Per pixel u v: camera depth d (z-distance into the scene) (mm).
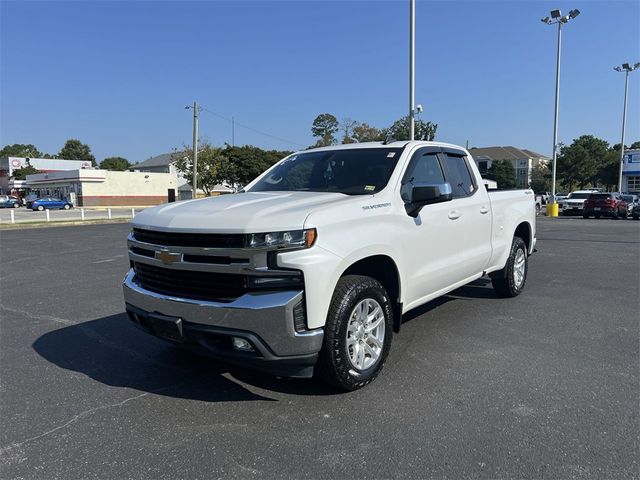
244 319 3229
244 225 3250
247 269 3252
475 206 5348
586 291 7297
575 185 86250
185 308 3443
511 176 53500
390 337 4039
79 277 9211
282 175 4965
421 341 4977
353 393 3779
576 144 80812
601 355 4559
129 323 5902
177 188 69062
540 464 2805
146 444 3094
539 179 86375
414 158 4641
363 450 2977
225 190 74000
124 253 12992
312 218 3348
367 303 3807
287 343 3264
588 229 20062
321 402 3637
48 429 3307
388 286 4223
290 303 3225
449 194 4121
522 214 6641
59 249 14078
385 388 3859
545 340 5000
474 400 3633
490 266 5961
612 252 12023
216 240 3328
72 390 3939
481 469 2764
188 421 3389
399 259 4078
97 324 5871
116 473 2789
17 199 67188
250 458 2914
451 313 6031
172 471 2799
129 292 3947
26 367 4457
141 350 4902
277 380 4074
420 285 4441
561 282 8008
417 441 3066
